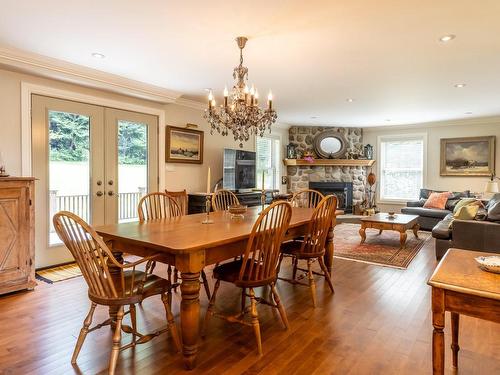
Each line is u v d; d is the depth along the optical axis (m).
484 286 1.32
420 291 3.16
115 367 1.85
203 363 1.96
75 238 1.79
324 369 1.90
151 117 4.95
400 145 7.85
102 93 4.29
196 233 2.23
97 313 2.62
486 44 2.99
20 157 3.59
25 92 3.60
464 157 7.02
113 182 4.48
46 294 3.03
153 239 2.03
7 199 2.96
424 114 6.40
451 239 4.10
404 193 7.82
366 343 2.20
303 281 3.40
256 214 3.30
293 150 7.78
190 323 1.89
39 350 2.08
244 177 6.12
